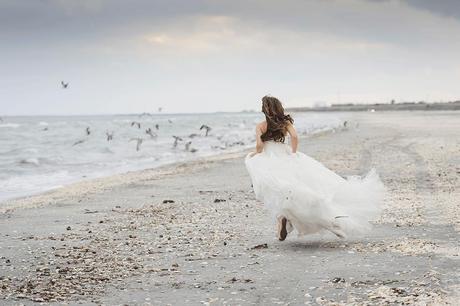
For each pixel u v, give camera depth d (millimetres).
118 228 11242
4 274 7840
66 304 6387
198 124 112375
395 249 8367
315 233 9453
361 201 8852
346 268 7430
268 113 9031
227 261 8141
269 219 11609
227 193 16109
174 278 7332
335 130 54750
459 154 24250
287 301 6227
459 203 12430
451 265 7297
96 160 32344
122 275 7578
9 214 13695
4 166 28797
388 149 28922
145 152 37875
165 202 14711
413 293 6156
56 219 12766
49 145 47469
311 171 8852
